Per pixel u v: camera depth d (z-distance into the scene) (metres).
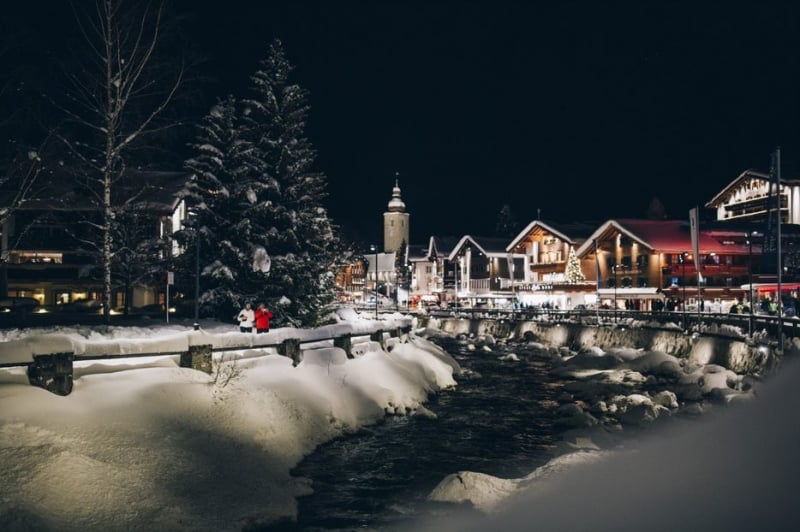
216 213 31.17
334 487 13.38
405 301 116.25
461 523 11.05
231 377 15.23
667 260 62.12
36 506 9.10
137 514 9.88
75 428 11.12
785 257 49.31
